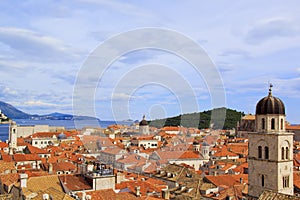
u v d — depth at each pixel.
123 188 87.06
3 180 86.12
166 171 135.62
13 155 165.38
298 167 153.50
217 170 159.75
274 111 86.00
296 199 64.62
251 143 89.50
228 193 105.12
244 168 152.12
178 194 112.50
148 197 79.12
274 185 84.00
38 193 66.06
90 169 81.62
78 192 70.31
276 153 83.88
